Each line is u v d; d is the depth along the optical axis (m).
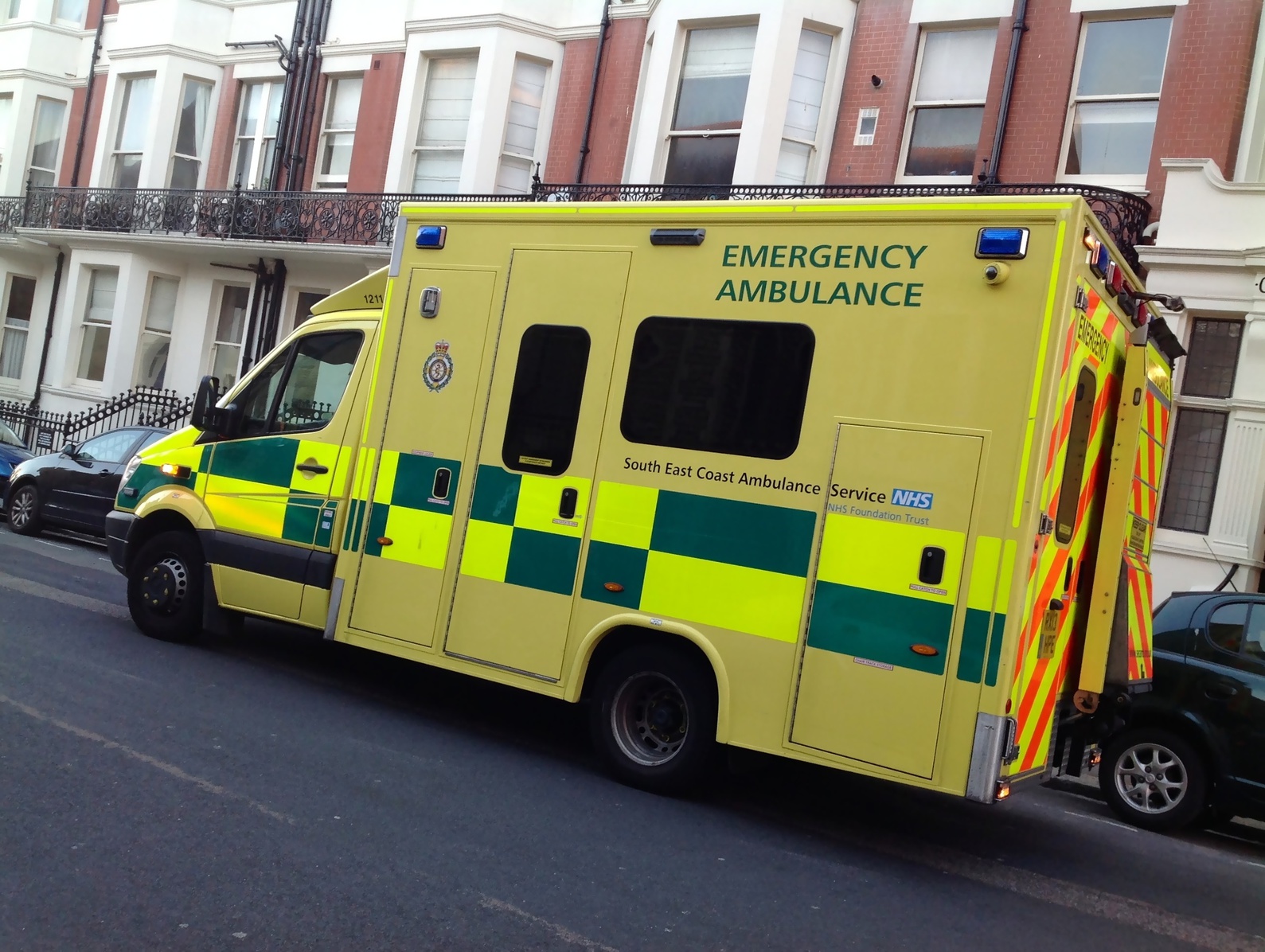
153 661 7.88
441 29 18.30
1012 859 6.18
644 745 6.41
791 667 5.71
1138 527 6.57
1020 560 5.23
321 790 5.59
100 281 22.27
